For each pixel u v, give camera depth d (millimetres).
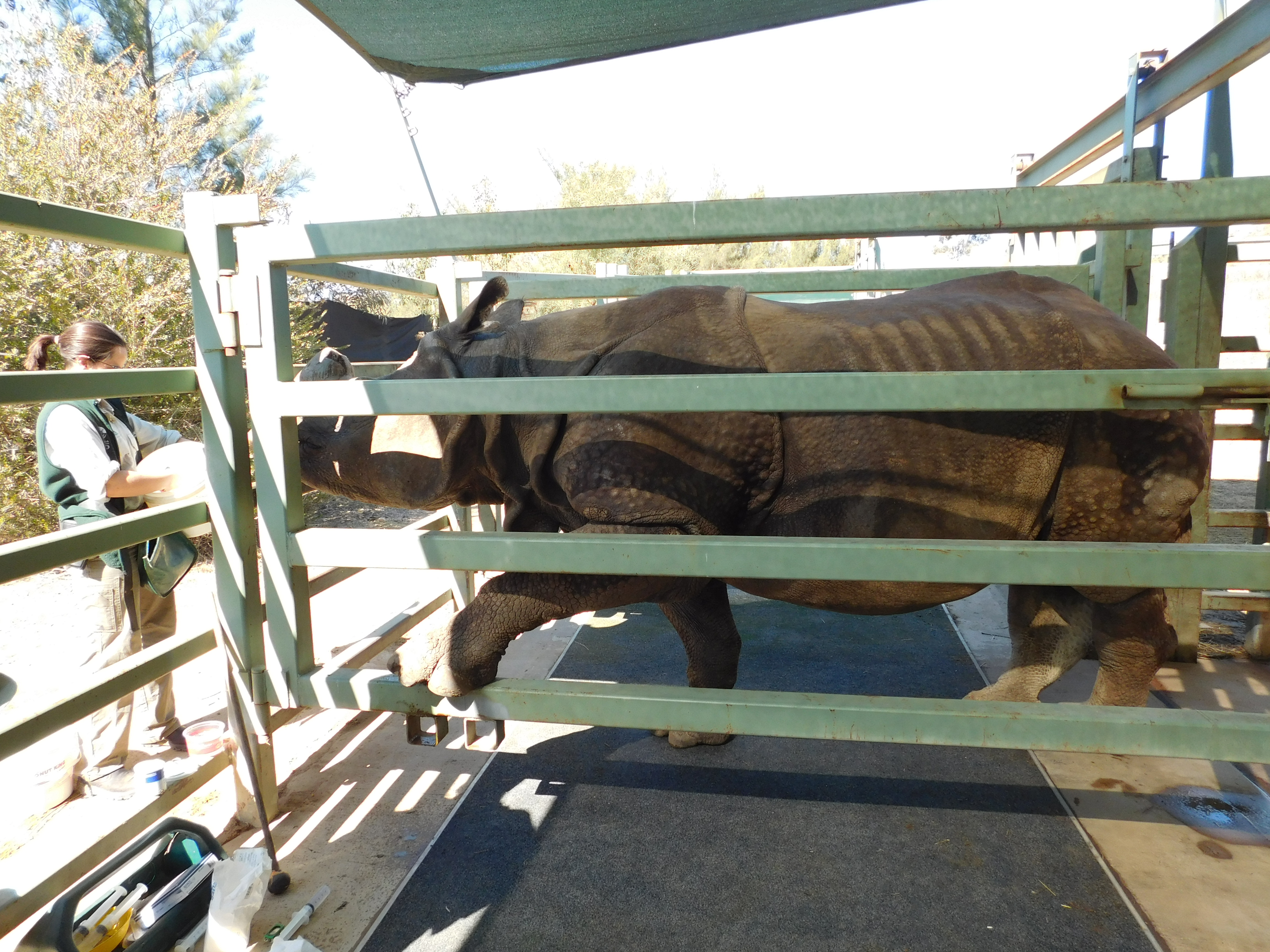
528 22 4402
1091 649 3230
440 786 3062
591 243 2096
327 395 2387
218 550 2596
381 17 4289
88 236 2158
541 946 2232
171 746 3434
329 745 3396
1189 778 3037
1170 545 1991
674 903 2396
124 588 3195
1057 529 2773
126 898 2133
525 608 2467
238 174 12789
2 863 2734
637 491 2570
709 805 2916
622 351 2791
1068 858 2578
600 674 4082
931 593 2818
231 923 2100
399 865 2592
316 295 9781
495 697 2443
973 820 2795
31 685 4375
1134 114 3957
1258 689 3777
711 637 3311
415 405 2254
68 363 3227
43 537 2074
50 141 8305
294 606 2574
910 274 4473
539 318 3105
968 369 2717
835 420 2750
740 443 2697
